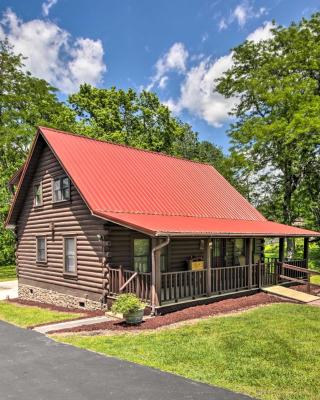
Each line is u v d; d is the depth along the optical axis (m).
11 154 31.88
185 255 16.53
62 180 16.22
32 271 18.48
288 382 6.37
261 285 16.38
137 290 12.15
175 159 21.61
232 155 30.33
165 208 15.84
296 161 27.77
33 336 9.66
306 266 20.11
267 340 8.79
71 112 36.41
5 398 5.79
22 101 35.03
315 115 25.61
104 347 8.39
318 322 10.61
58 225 16.28
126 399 5.66
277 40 30.05
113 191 14.88
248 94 30.69
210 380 6.44
